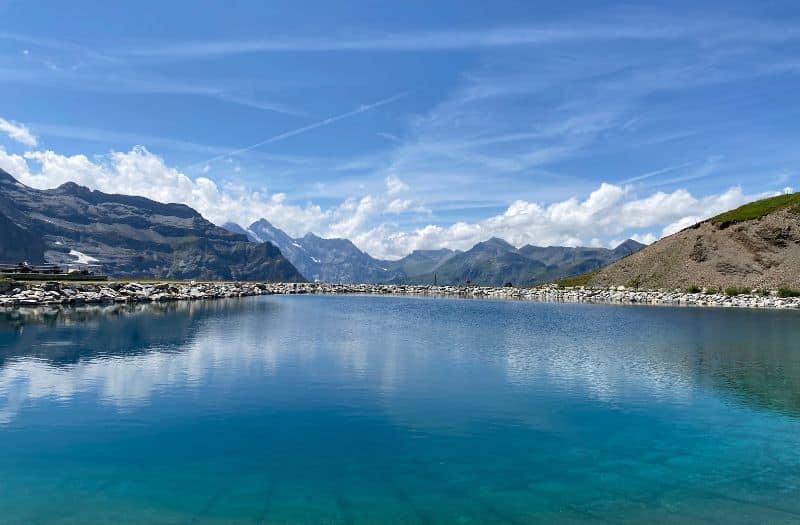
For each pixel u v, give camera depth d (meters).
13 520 18.08
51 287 106.56
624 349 54.25
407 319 89.69
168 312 91.12
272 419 29.31
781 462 24.53
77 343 52.88
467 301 154.25
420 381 38.72
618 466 23.81
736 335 67.00
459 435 27.41
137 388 35.34
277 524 18.12
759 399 34.69
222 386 36.34
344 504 19.67
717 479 22.64
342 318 89.69
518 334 67.31
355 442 26.08
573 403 33.47
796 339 62.56
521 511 19.47
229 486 21.00
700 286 156.25
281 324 76.94
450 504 19.89
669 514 19.45
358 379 39.06
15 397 32.56
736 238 166.12
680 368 44.28
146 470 22.36
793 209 164.00
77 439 25.80
